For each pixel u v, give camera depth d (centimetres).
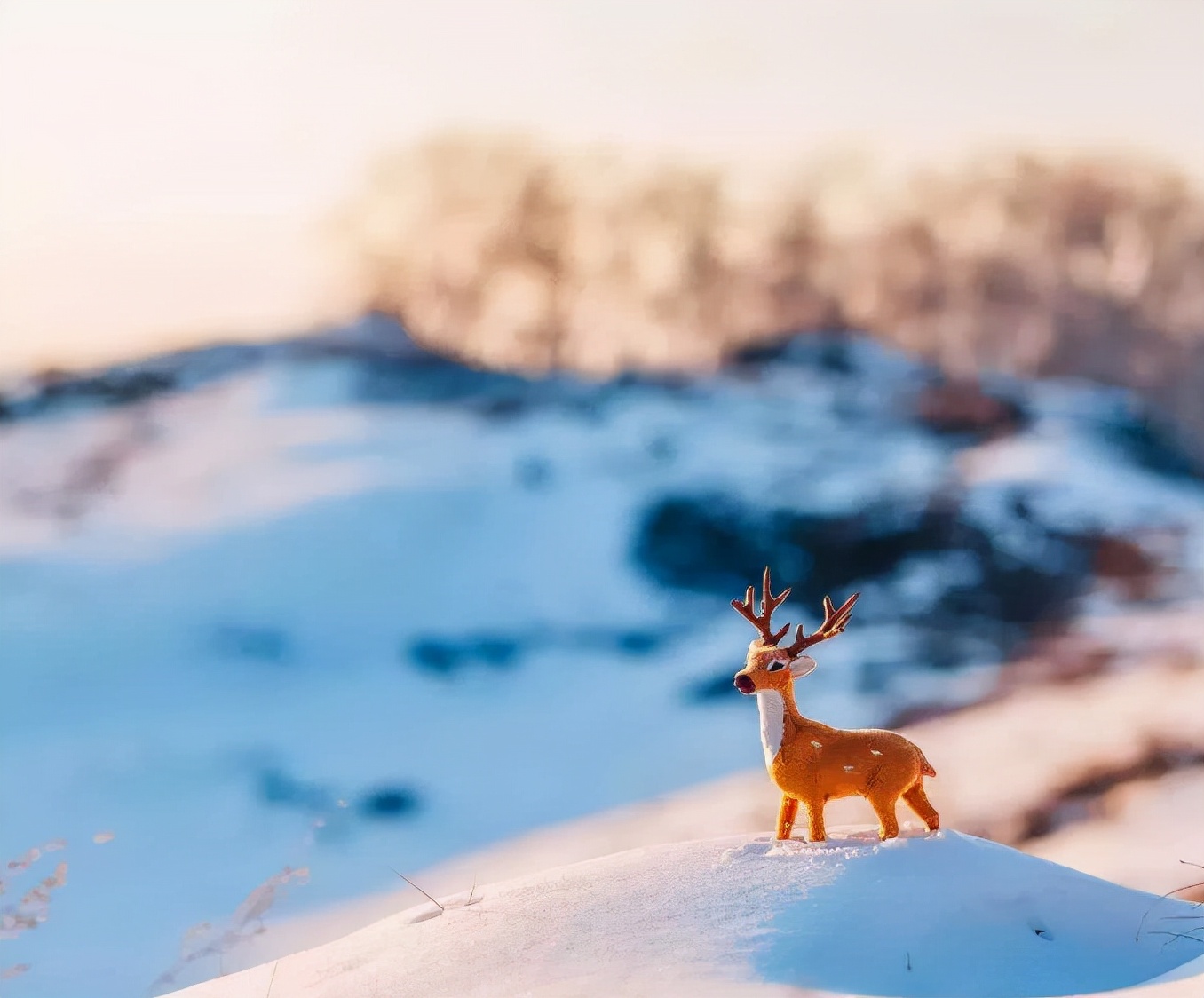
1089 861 1571
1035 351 5125
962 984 638
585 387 5191
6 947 1545
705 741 2588
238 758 2589
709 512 4097
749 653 813
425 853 2003
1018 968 657
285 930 1619
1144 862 1549
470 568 3831
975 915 693
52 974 1458
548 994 635
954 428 4778
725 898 713
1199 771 1956
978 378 5038
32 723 2812
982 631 3175
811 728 792
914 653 3019
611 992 628
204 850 2061
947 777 2041
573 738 2666
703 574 3794
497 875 1861
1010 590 3481
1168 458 4572
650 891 739
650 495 4225
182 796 2383
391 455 4547
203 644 3338
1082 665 2783
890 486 4256
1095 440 4612
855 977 638
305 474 4328
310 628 3438
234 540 3897
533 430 4762
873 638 3186
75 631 3297
